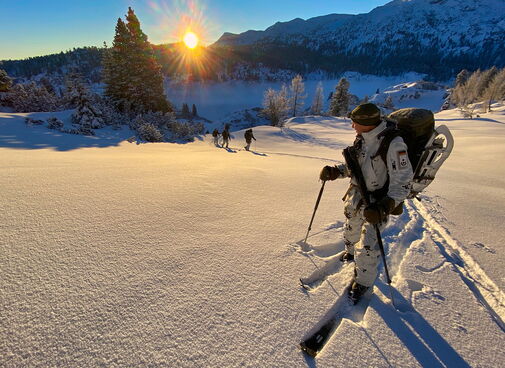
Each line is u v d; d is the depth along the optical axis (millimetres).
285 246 2238
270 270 1876
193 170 5215
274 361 1209
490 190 5176
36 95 31578
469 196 4512
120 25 27359
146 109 30031
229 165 6641
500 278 1979
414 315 1599
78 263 1668
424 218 3289
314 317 1498
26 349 1088
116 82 28750
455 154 12617
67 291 1422
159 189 3463
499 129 26625
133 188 3383
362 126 1653
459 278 2008
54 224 2123
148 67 29625
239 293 1604
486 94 54750
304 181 4961
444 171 7559
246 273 1808
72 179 3504
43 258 1663
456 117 45625
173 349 1195
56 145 9711
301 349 1296
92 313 1309
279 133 29062
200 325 1340
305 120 48219
